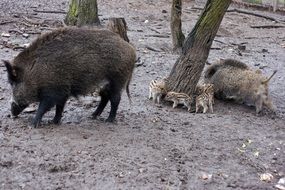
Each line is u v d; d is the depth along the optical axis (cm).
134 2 1811
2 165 649
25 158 663
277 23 1777
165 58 1147
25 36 1170
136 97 890
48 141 698
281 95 976
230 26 1627
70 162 661
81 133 725
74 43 725
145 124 780
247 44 1403
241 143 753
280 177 677
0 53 1042
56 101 732
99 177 640
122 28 941
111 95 761
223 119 828
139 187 629
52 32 730
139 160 677
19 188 614
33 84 721
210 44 855
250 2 2106
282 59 1257
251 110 880
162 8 1778
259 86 862
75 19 1280
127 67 752
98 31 744
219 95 909
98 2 1741
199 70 858
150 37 1326
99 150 688
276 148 748
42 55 720
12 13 1394
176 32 1203
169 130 768
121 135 733
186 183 645
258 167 694
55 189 616
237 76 888
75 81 731
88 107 822
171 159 689
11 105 743
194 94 866
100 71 738
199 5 1933
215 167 684
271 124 828
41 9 1495
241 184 653
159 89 861
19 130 723
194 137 755
